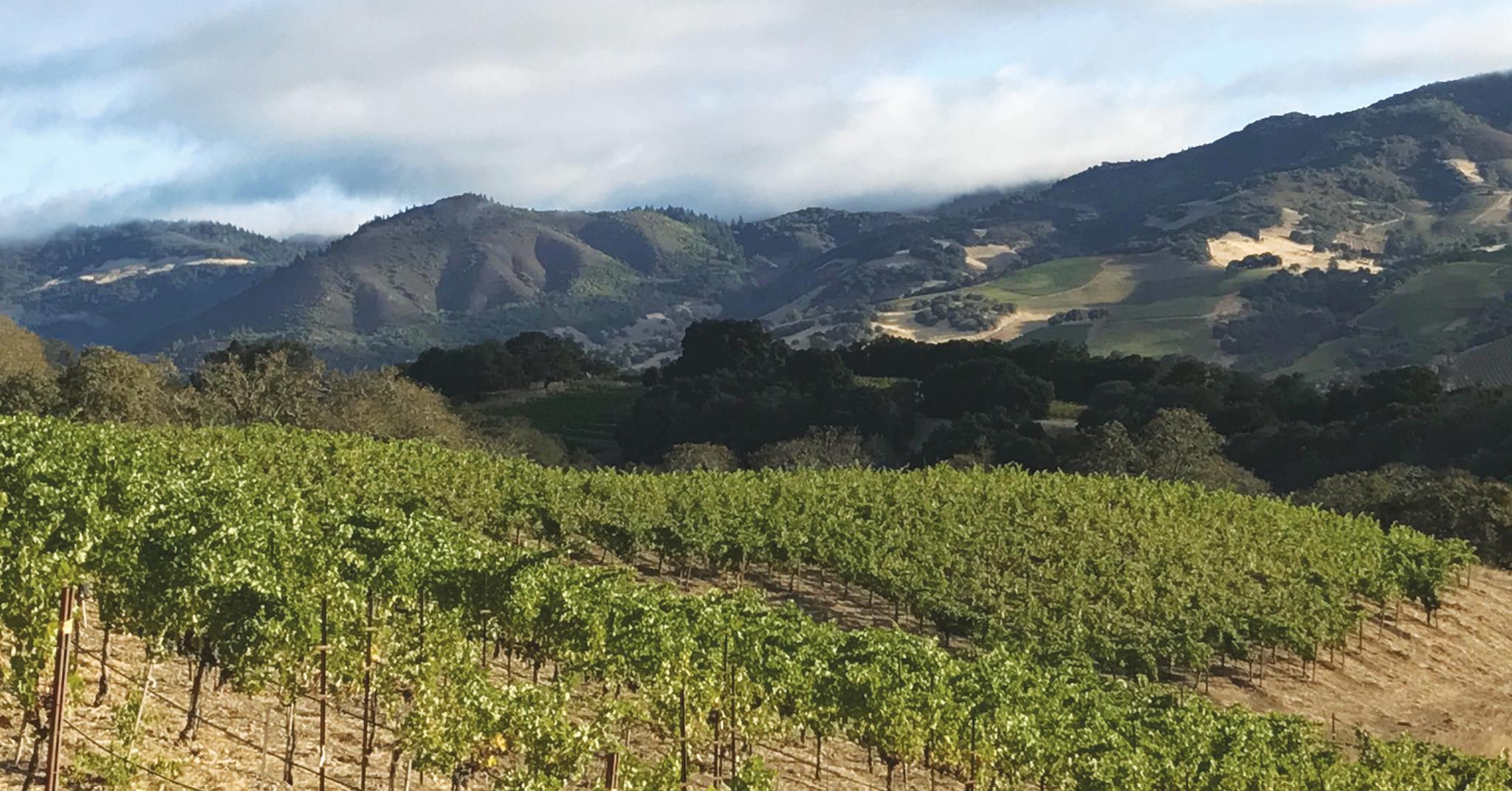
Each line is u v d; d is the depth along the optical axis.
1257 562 51.81
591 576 25.70
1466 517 72.56
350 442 50.56
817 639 27.83
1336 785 28.52
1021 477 62.31
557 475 51.00
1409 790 28.95
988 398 114.75
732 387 124.88
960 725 25.36
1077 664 37.78
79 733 17.77
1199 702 32.41
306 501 29.47
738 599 27.73
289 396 78.94
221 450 43.56
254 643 18.16
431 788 20.39
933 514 51.59
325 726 18.81
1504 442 93.44
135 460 28.02
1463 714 45.62
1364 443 100.75
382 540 23.42
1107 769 26.09
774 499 51.53
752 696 24.88
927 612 40.72
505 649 28.47
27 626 16.30
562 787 18.91
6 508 19.47
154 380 77.94
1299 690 44.94
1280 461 103.00
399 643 20.14
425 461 48.50
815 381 127.62
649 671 23.33
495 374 145.12
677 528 42.94
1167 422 85.69
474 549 25.72
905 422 112.75
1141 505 57.44
